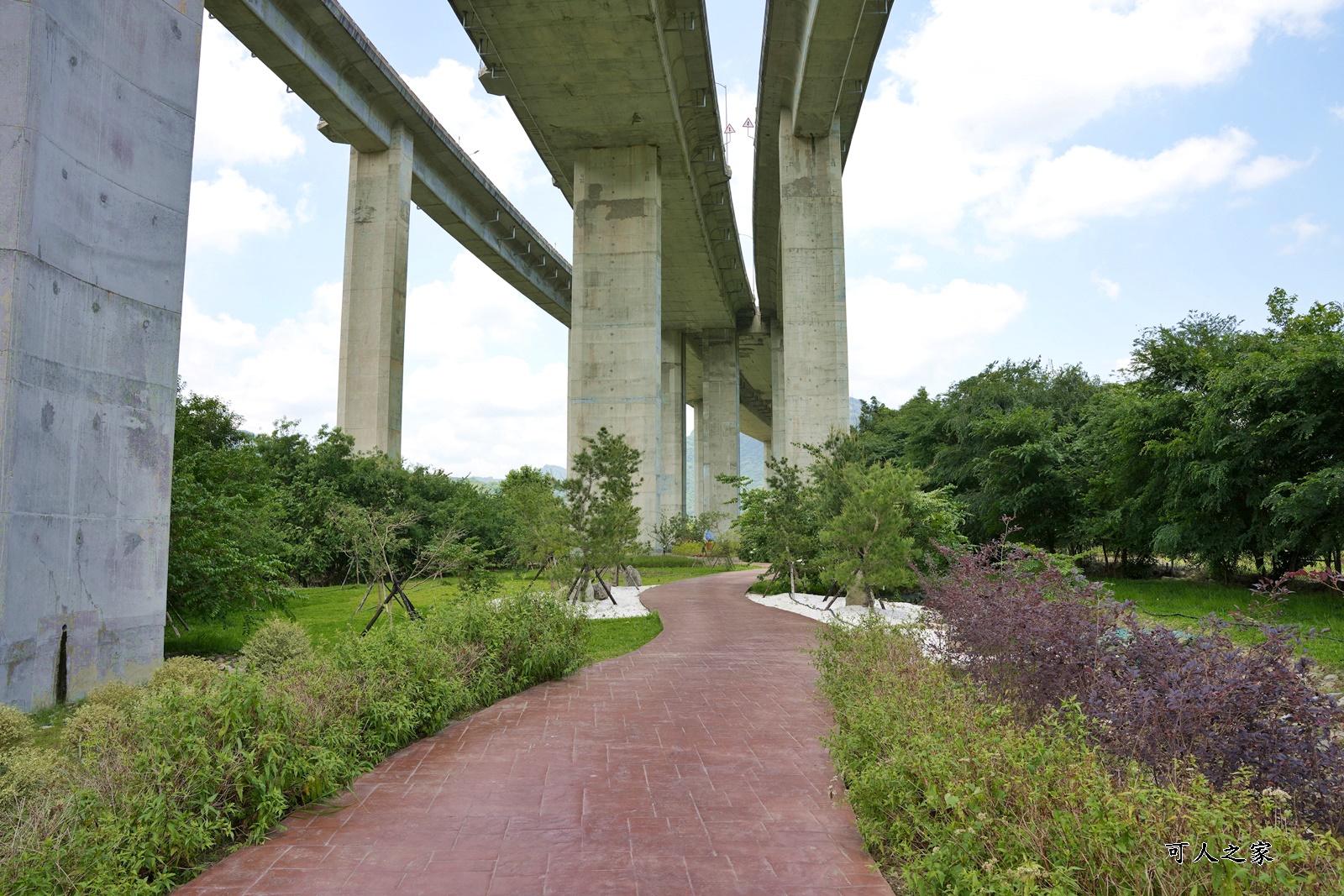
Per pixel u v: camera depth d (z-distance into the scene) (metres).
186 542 11.16
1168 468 20.97
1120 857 2.90
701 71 34.84
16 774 4.34
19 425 7.30
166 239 9.26
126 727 4.80
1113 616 5.14
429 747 6.47
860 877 3.92
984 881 3.05
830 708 7.82
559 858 4.18
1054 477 27.14
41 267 7.56
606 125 35.56
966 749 3.89
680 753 6.24
